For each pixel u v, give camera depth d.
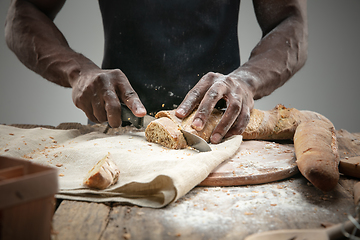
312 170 1.21
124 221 1.03
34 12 2.41
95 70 2.08
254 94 2.21
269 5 2.70
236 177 1.36
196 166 1.30
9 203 0.65
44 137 1.92
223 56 2.77
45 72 2.26
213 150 1.65
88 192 1.20
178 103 2.76
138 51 2.65
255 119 2.06
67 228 0.98
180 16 2.60
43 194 0.70
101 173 1.20
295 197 1.25
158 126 1.79
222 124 1.83
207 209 1.14
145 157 1.51
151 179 1.19
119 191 1.20
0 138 1.84
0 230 0.65
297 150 1.50
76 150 1.61
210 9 2.63
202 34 2.66
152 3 2.55
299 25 2.61
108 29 2.70
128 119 1.98
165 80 2.71
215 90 1.85
